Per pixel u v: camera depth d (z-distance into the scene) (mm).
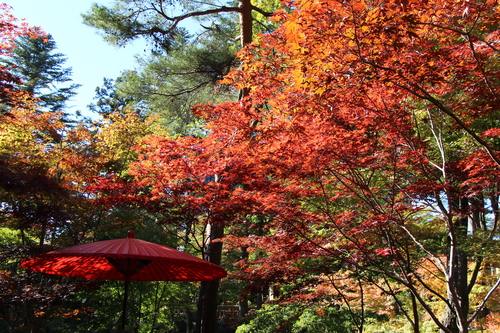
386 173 8305
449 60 5617
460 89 6680
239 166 7746
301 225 7723
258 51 7234
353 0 4336
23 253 10805
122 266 4852
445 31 6062
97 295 16125
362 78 5480
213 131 8016
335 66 5234
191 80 17609
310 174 6758
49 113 14109
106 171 14211
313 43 4934
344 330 11984
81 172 13516
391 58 5281
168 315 19453
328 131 6672
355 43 5059
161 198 8297
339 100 6520
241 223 8289
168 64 17359
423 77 5465
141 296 16969
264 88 7277
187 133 19734
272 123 6633
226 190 8094
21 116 13430
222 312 25906
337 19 4609
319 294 9648
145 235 16719
